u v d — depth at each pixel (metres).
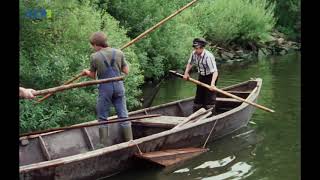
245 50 20.75
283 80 13.30
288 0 25.98
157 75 13.49
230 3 20.28
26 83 7.73
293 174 5.90
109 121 5.75
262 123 8.43
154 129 7.09
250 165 6.25
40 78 7.74
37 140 6.03
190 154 6.47
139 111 7.74
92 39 6.28
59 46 8.44
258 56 20.28
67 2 8.60
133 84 9.28
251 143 7.24
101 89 6.27
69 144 6.36
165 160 6.07
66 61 7.98
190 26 16.23
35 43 8.20
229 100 8.80
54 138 6.23
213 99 8.16
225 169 6.09
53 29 8.52
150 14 13.34
